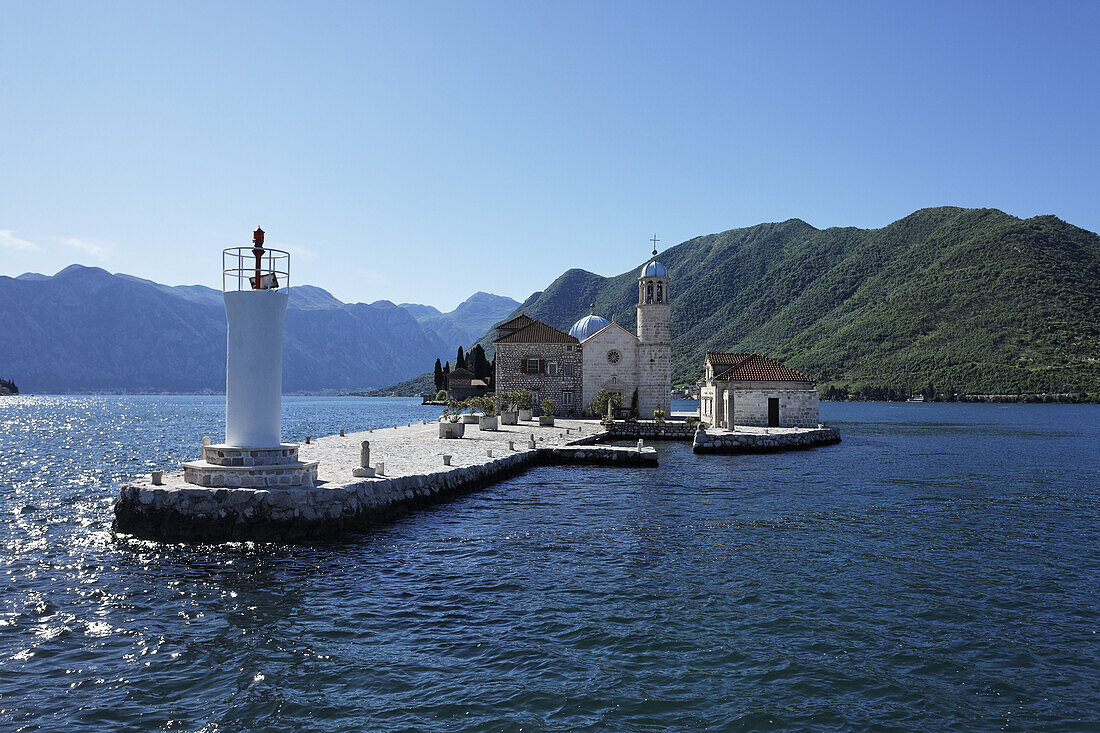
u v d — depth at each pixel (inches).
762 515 1156.5
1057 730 461.7
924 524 1098.1
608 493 1378.0
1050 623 651.5
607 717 469.7
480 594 721.0
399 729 451.8
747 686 517.3
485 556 872.3
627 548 917.2
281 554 877.2
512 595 718.5
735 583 761.6
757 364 2775.6
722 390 2704.2
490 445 1895.9
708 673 537.3
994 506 1286.9
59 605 685.9
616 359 3088.1
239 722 461.7
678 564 839.1
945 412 6171.3
